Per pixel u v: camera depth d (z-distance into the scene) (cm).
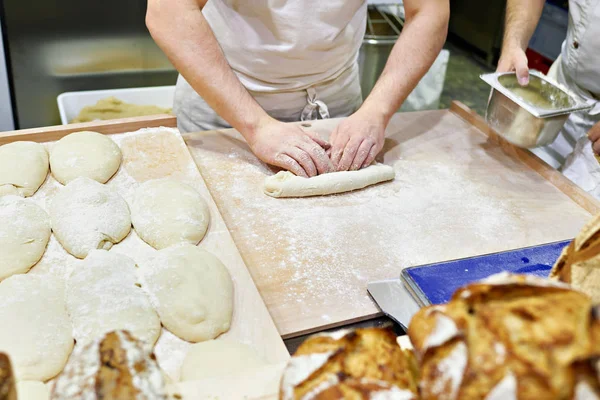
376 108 140
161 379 52
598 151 143
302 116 154
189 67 127
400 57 145
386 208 120
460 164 140
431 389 42
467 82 344
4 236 92
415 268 93
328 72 150
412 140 150
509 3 178
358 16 148
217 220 107
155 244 99
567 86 179
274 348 81
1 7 208
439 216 119
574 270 54
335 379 50
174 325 83
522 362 38
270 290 95
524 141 134
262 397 60
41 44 225
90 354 52
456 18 396
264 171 129
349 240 108
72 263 95
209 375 71
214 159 131
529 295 44
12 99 233
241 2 132
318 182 120
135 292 85
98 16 228
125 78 252
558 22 301
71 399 48
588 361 36
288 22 132
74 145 117
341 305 93
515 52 156
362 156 128
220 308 84
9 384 42
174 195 106
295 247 105
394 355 54
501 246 111
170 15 125
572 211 125
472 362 40
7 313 78
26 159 112
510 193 130
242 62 143
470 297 44
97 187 107
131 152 124
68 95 211
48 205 107
